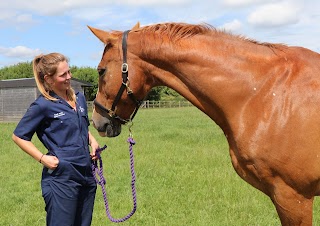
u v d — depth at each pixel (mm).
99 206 5285
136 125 17828
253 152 2822
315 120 2693
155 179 6691
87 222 3193
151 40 2992
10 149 11141
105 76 3098
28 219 4914
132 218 4793
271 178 2850
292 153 2723
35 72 3021
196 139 11773
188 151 9508
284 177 2791
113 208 5219
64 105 3014
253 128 2820
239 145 2895
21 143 2961
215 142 10969
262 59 2914
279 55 2932
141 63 3033
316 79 2779
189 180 6406
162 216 4859
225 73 2889
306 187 2789
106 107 3154
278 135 2742
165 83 3068
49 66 2938
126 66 3012
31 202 5629
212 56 2910
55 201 3010
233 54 2920
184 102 45094
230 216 4695
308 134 2691
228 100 2895
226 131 3033
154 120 21406
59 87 3025
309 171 2723
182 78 3002
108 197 5707
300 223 2887
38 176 7465
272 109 2781
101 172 3291
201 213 4836
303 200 2834
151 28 3053
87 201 3174
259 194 5414
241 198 5281
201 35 2998
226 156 8438
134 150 9883
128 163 8117
